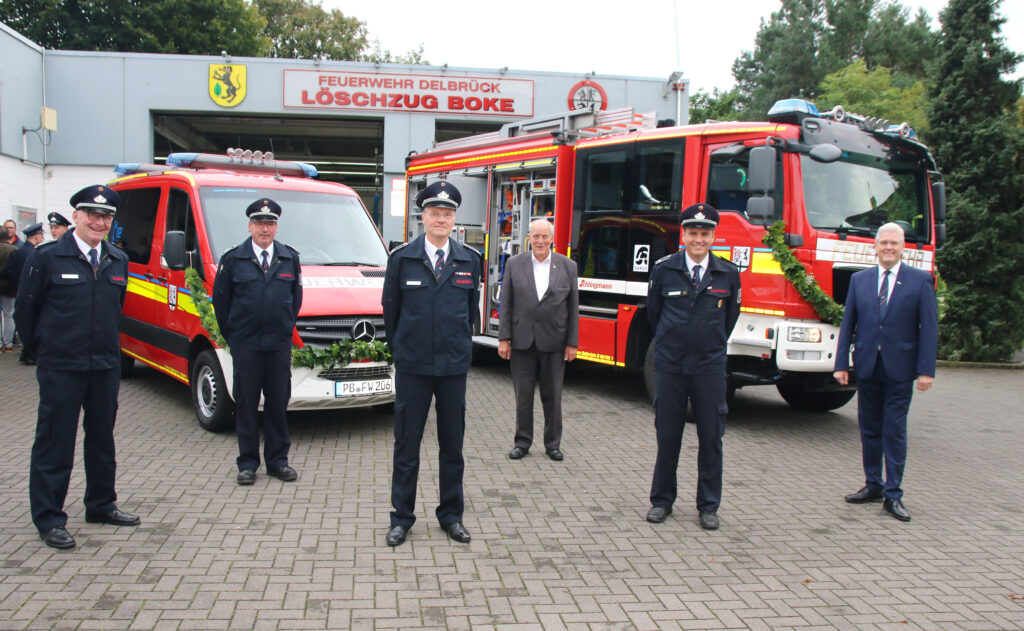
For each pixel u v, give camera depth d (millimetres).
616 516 5027
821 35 41000
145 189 8359
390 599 3693
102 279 4371
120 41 25625
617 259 8508
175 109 18375
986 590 4066
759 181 6809
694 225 4824
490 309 10453
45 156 17984
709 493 4914
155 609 3502
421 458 6223
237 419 5457
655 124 8742
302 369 6340
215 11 27172
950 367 13828
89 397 4414
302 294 6250
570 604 3711
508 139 10008
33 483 4199
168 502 4969
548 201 9500
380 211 20000
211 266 6777
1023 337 14047
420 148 18969
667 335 4891
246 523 4637
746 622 3596
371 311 6629
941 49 14516
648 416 8133
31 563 3963
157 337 7754
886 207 7633
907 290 5281
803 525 5012
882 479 5750
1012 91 13789
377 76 18703
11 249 11742
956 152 14102
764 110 38500
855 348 5535
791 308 6977
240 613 3494
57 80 17922
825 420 8352
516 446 6406
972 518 5297
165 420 7238
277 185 7797
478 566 4133
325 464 5953
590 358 8820
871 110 25516
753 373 7383
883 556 4516
